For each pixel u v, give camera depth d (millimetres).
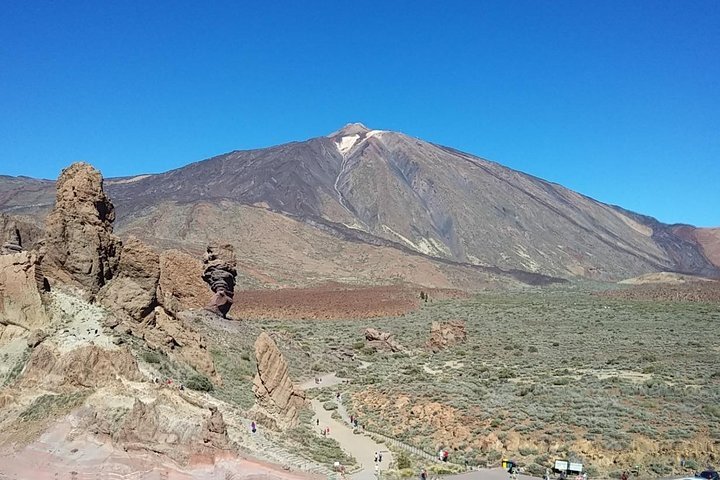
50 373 35750
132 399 34531
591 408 50344
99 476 29656
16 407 34094
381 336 101625
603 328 109062
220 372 55688
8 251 50781
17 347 38188
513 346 95312
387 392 63562
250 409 44812
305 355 83750
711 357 74500
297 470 33969
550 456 41656
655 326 107125
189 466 30828
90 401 33656
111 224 48875
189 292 79062
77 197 46312
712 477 35469
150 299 47656
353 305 141500
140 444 31234
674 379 62031
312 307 134750
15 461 30531
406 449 46125
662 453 40375
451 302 156375
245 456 33125
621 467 39156
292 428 46875
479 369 76938
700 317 115000
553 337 102312
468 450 45219
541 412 49969
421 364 85688
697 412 47406
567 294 188375
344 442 47531
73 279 45031
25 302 39844
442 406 55188
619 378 63281
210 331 70062
